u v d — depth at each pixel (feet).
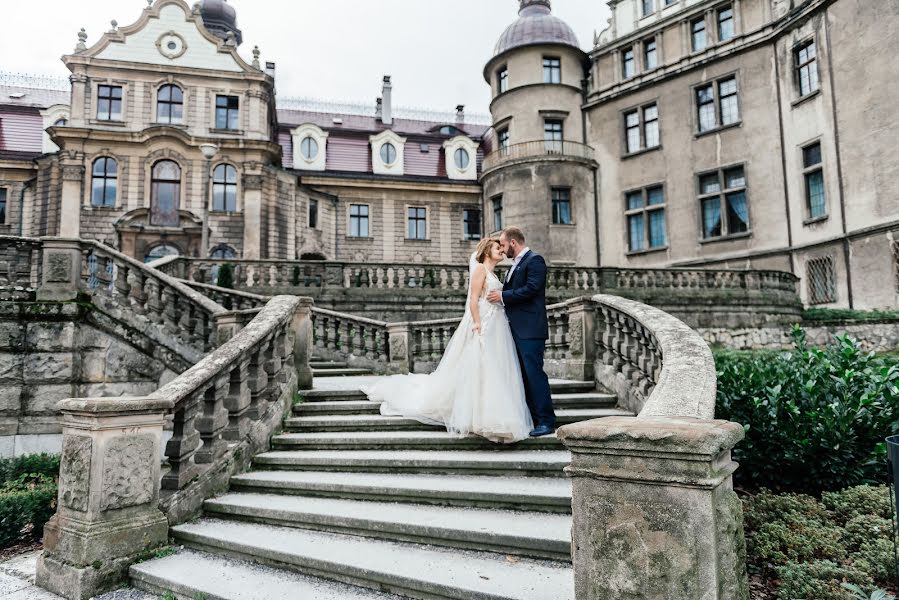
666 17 88.48
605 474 8.63
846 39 67.41
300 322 24.67
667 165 87.30
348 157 114.11
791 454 15.69
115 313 29.27
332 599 11.76
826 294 69.36
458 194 114.83
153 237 87.30
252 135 93.81
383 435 19.31
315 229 103.45
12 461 25.23
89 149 87.71
